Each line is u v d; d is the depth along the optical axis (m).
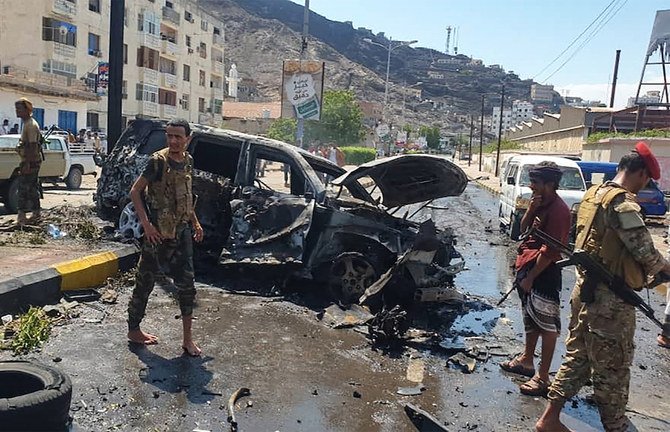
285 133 50.44
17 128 26.86
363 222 7.02
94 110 42.16
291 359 5.16
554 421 4.01
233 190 7.55
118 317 5.75
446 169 7.65
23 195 8.59
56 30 40.47
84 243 7.82
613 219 3.62
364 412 4.27
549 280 4.86
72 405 3.89
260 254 6.98
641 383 5.41
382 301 7.04
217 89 68.56
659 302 9.08
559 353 6.03
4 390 3.65
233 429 3.79
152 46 52.41
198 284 7.31
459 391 4.82
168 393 4.22
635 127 34.66
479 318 7.12
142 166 8.38
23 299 5.57
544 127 50.75
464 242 13.80
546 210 4.87
